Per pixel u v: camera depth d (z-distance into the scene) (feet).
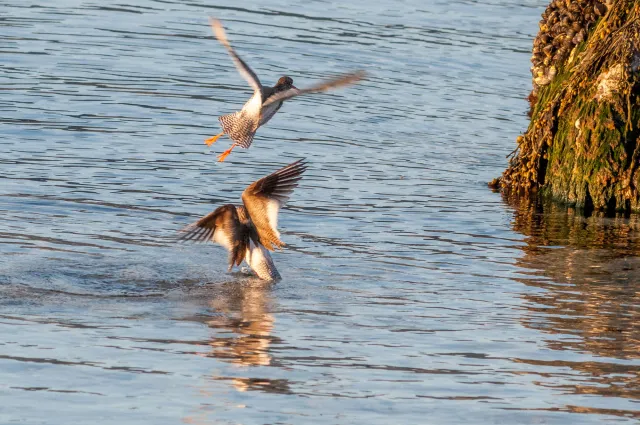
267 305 43.52
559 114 66.95
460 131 80.33
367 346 39.01
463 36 112.78
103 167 65.05
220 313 42.34
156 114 77.97
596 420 32.71
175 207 58.44
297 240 53.31
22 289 43.96
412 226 57.47
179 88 85.20
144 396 33.42
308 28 109.91
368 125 79.87
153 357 37.01
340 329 40.86
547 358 38.29
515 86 94.48
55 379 34.47
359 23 114.83
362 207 60.54
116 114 77.10
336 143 74.79
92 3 114.83
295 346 38.75
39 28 101.40
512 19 124.06
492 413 33.01
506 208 63.10
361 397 34.04
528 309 44.21
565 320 42.86
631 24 65.10
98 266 47.75
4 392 33.17
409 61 99.91
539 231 58.29
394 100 87.10
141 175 64.08
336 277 47.78
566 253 53.83
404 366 37.04
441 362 37.58
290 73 90.74
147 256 49.70
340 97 86.74
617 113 65.16
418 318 42.60
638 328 42.04
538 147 67.31
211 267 48.73
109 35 100.78
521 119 84.48
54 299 43.11
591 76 65.92
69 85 83.51
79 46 95.76
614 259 52.95
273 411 32.65
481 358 38.11
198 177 64.75
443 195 64.80
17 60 89.35
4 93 79.77
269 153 71.31
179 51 96.68
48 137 70.49
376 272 48.78
